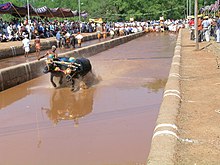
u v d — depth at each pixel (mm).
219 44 22453
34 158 7461
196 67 14938
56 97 13086
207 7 44031
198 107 8430
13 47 25297
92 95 13148
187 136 6488
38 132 9148
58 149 7906
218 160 5500
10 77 15312
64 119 10312
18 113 11156
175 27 63812
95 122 9820
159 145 5867
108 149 7777
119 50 31781
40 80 16828
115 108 11227
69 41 31109
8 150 7949
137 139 8320
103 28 47438
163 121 7035
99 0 83438
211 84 11141
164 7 85438
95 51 29172
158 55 26109
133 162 7043
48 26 37281
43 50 29438
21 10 32250
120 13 82438
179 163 5406
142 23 67812
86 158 7340
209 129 6824
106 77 16672
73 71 13727
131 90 13781
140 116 10188
